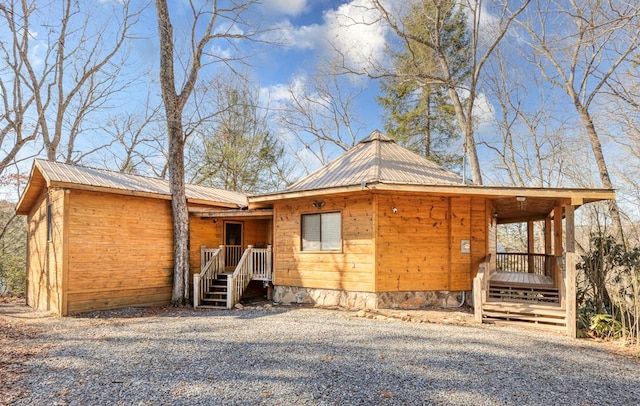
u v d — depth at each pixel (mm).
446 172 12773
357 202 10703
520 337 7367
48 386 4559
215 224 14117
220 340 6840
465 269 10883
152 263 11984
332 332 7480
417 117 23281
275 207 12430
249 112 25078
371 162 12023
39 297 11992
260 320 8844
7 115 15664
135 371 5125
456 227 10938
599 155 14102
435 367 5379
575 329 7648
